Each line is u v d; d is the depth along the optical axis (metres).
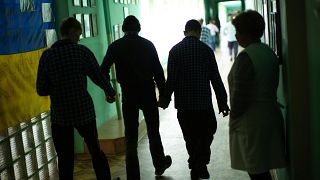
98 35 6.04
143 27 8.84
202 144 3.76
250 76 2.56
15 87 3.71
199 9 17.94
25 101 3.88
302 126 2.41
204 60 3.62
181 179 4.08
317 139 2.07
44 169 4.27
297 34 2.36
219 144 5.16
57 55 3.22
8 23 3.67
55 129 3.34
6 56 3.61
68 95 3.25
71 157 3.40
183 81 3.62
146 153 4.99
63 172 3.38
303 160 2.43
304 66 2.37
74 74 3.25
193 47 3.60
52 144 4.46
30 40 4.09
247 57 2.57
